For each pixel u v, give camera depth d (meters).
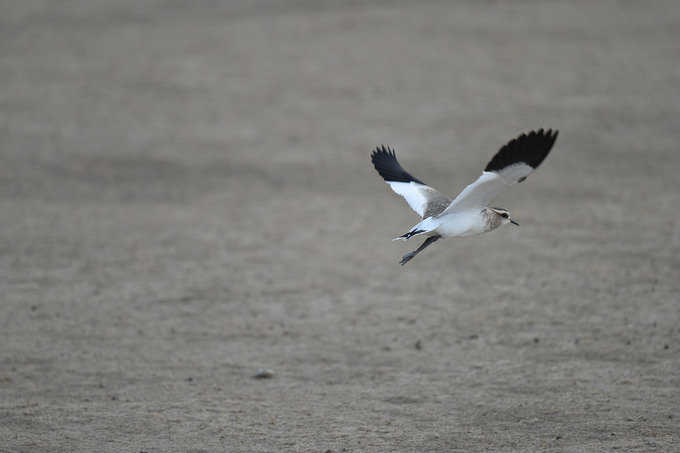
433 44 35.03
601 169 22.84
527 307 14.25
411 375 11.77
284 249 17.69
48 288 15.25
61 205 20.42
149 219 19.53
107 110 28.56
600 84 30.33
